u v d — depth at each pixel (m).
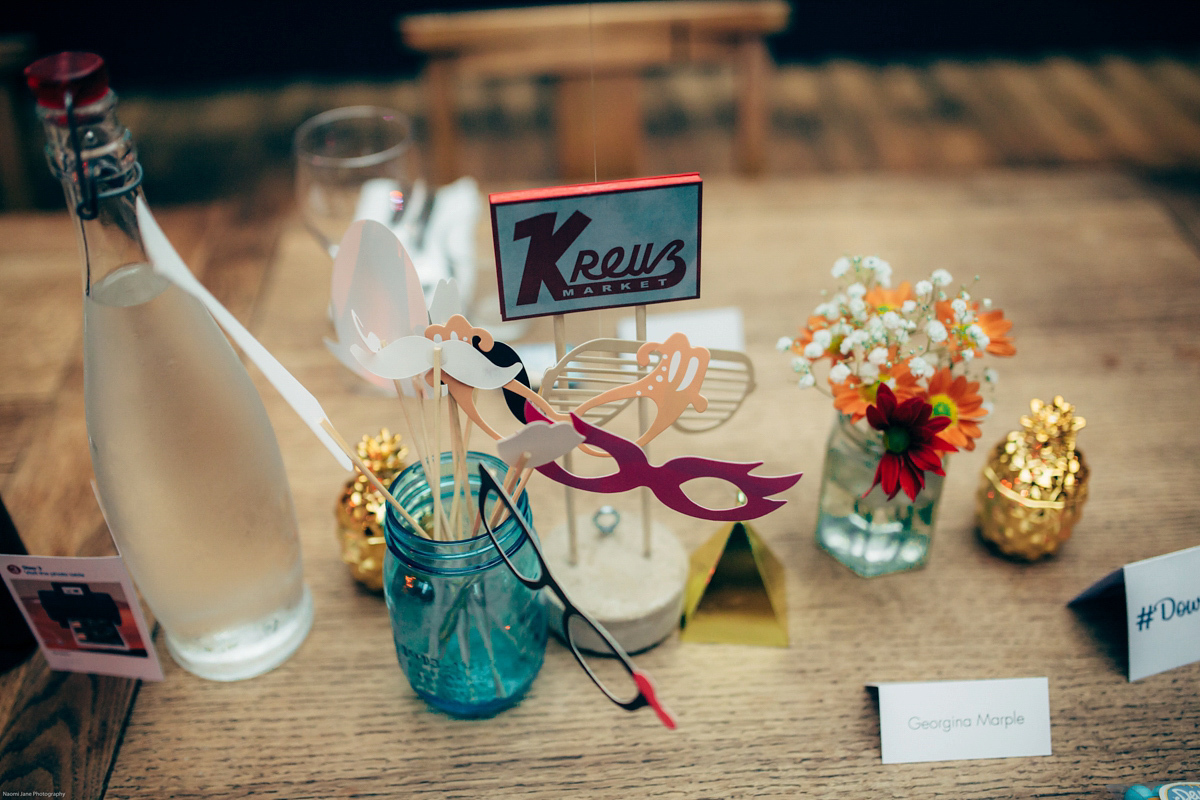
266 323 1.13
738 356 0.66
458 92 3.14
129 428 0.64
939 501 0.82
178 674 0.76
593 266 0.64
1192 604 0.74
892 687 0.70
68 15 3.12
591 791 0.67
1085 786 0.67
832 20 3.27
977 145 2.74
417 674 0.69
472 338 0.62
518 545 0.64
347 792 0.67
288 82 3.26
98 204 0.60
